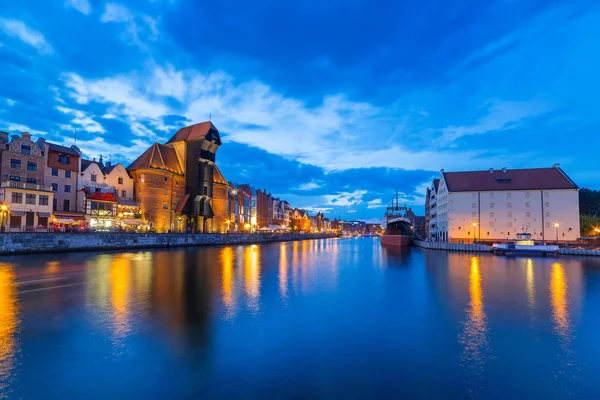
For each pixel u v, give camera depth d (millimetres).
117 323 13570
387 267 35469
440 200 82688
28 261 33375
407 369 9727
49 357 10258
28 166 49656
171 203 73938
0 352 10609
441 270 32750
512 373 9508
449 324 14047
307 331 13008
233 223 104062
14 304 16469
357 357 10555
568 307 17047
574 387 8719
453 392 8430
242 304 17125
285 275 28141
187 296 18688
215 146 83375
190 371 9453
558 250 51344
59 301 17109
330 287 22516
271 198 144750
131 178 69312
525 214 66812
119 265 31859
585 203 96688
